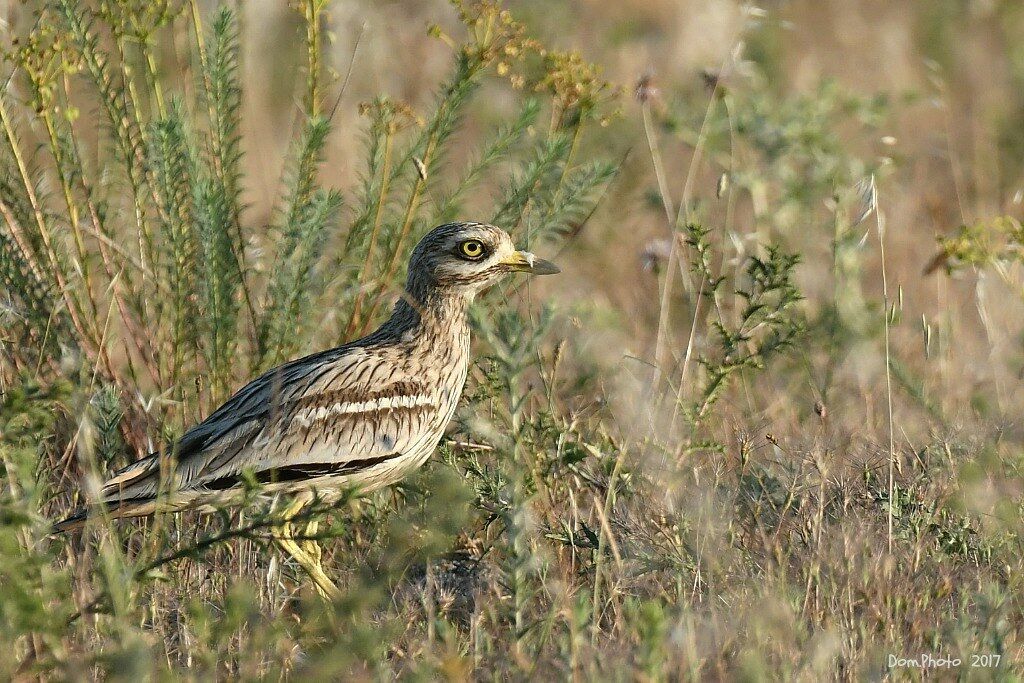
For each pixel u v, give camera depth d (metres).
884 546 9.84
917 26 24.05
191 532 10.81
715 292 12.78
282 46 18.73
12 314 11.66
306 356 11.52
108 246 12.09
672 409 11.60
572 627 8.10
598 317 13.96
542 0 19.38
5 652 7.79
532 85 12.70
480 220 12.70
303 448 10.61
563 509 10.73
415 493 10.19
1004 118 19.97
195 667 8.55
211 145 12.34
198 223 11.63
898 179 18.67
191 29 12.95
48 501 10.26
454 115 12.26
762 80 18.73
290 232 11.99
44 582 8.00
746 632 8.75
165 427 10.61
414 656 8.62
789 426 12.20
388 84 18.12
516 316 9.68
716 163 18.17
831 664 8.58
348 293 11.80
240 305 12.31
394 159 12.59
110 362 12.05
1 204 11.64
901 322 14.80
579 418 12.01
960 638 8.37
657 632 7.56
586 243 16.08
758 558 9.78
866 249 16.09
